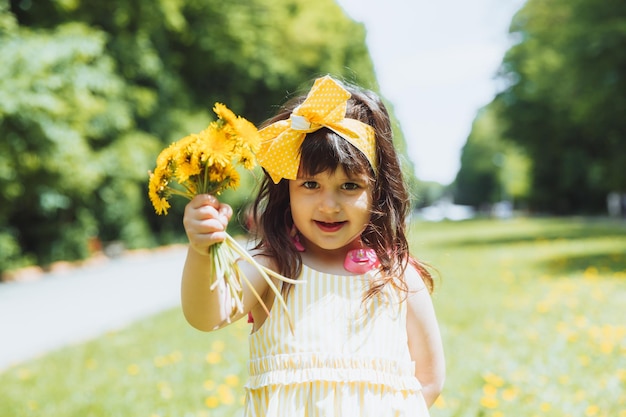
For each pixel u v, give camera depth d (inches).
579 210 1724.9
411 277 80.7
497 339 212.2
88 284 466.6
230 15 914.7
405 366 74.4
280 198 79.6
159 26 791.1
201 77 965.2
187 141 63.1
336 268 77.5
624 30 566.9
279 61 995.3
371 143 76.2
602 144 1211.9
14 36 492.1
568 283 329.4
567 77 655.1
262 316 77.0
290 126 74.9
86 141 600.1
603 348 183.8
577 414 135.5
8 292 427.8
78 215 637.9
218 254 63.9
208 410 145.1
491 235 870.4
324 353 70.9
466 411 138.0
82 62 550.0
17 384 187.5
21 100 460.8
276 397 70.1
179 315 304.5
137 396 162.4
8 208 538.6
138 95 693.3
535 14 771.4
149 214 847.7
